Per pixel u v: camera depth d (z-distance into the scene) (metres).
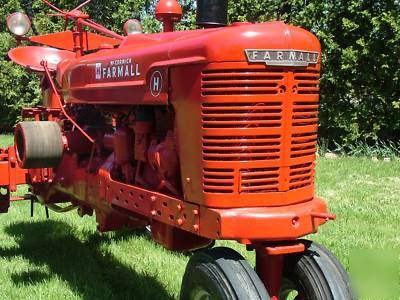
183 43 3.30
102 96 4.22
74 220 7.02
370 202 8.03
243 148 3.06
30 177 5.33
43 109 5.54
